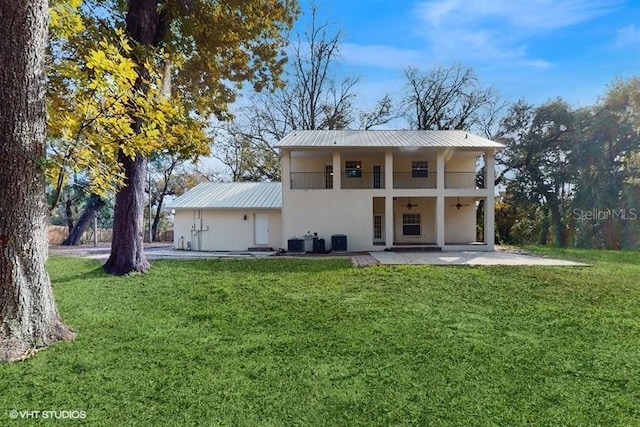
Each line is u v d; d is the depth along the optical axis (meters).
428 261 12.89
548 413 2.89
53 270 10.66
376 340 4.62
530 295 7.32
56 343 4.36
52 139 4.71
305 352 4.20
